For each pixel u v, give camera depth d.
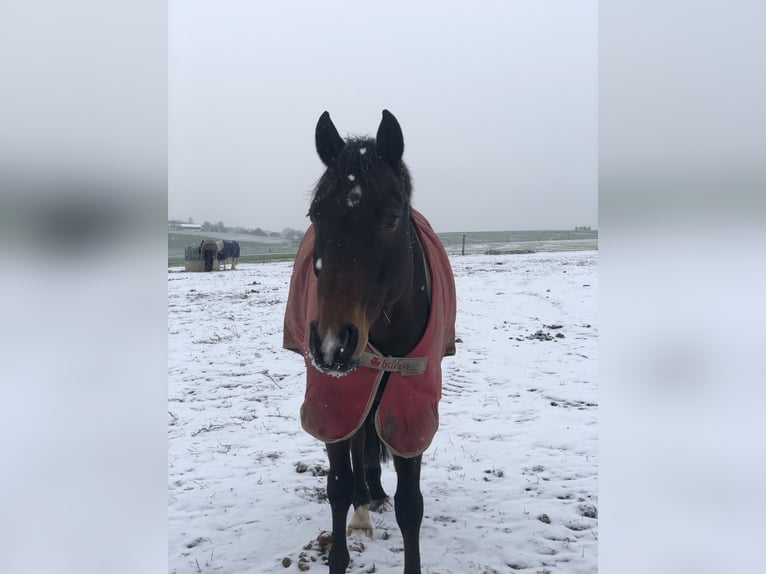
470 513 3.63
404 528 2.79
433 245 3.34
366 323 2.37
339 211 2.38
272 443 4.79
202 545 3.32
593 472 4.14
